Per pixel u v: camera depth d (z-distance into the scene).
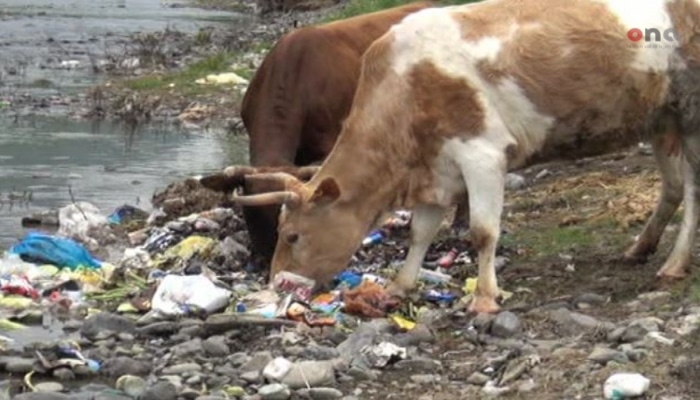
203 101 19.58
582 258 9.59
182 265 9.88
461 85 8.25
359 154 8.47
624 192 11.23
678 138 8.70
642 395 6.70
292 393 7.10
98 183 13.77
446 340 7.93
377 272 9.67
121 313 8.77
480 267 8.41
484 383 7.17
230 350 7.90
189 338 8.09
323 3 37.81
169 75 22.30
